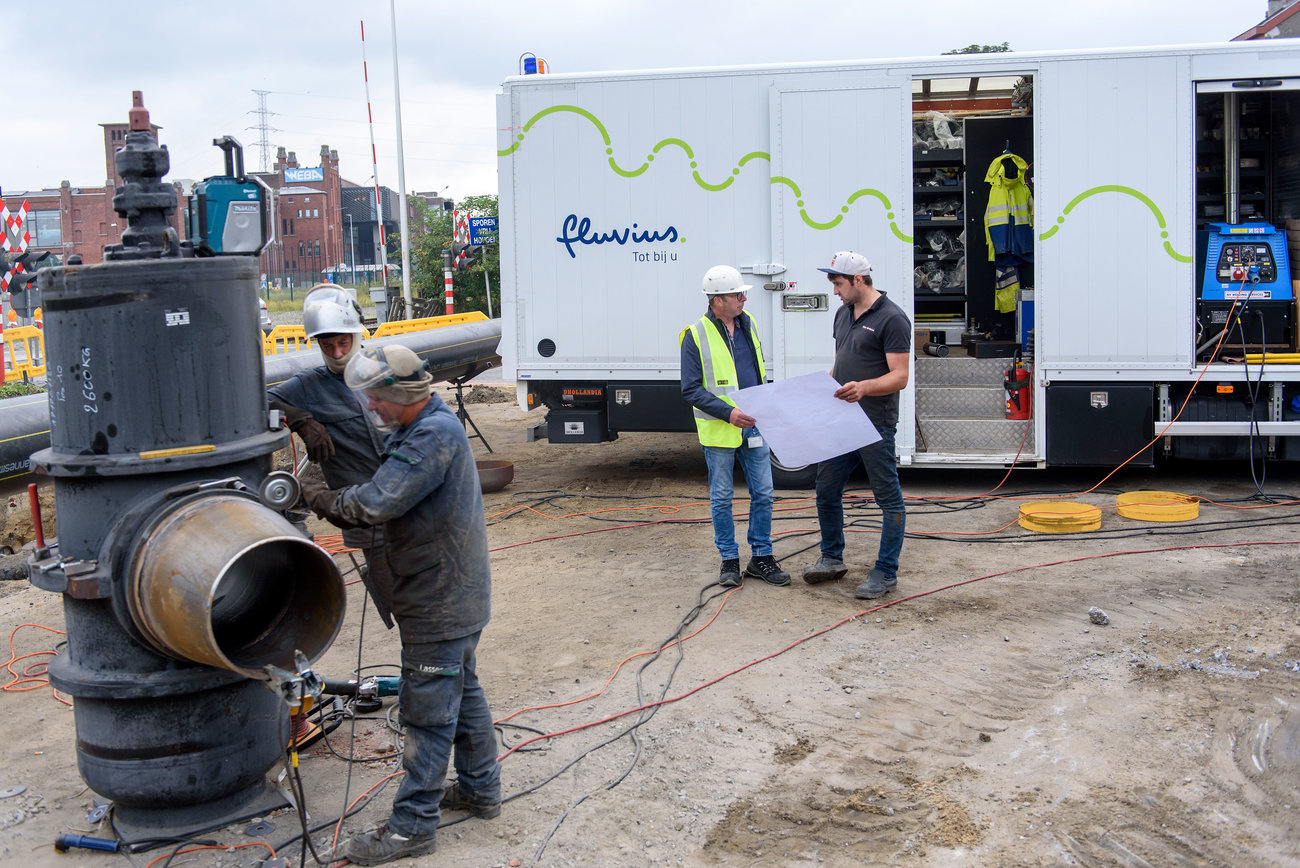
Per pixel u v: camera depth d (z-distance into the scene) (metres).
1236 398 7.91
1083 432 7.98
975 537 6.92
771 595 5.85
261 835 3.53
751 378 5.87
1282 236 7.91
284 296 43.06
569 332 8.47
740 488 8.80
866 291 5.61
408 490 3.12
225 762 3.50
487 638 5.41
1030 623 5.31
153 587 3.05
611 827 3.54
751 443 5.94
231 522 3.09
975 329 10.13
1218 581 5.88
